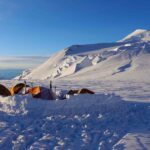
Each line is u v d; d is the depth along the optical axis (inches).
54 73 5575.8
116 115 551.8
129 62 4092.0
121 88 1464.1
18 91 763.4
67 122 486.6
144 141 368.2
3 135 386.3
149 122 520.7
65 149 327.6
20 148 329.1
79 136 399.9
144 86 1638.8
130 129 454.3
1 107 577.9
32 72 7332.7
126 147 336.2
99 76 3373.5
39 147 334.0
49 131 423.8
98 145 353.1
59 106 563.5
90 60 5191.9
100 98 591.8
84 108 566.9
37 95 670.5
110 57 4803.2
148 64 3782.0
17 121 486.3
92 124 480.4
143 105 681.0
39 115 540.1
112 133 421.1
